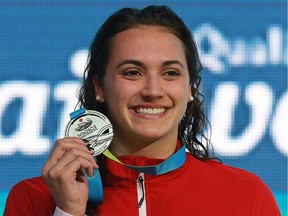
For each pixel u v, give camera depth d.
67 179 5.43
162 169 5.88
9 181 13.48
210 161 6.32
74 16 13.73
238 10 13.74
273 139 13.66
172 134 5.92
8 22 13.70
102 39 5.92
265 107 13.67
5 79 13.59
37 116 13.52
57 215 5.52
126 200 5.88
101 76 5.93
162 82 5.69
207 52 13.64
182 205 5.86
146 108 5.68
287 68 13.73
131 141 5.85
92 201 5.68
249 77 13.67
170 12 6.02
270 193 6.07
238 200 5.91
